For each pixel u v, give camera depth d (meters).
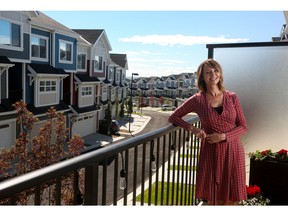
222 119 2.28
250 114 3.79
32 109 15.64
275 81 3.63
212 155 2.31
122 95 40.56
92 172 1.34
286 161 3.10
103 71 26.94
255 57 3.71
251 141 3.79
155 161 2.16
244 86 3.79
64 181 5.15
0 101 13.67
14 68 15.41
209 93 2.35
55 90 17.80
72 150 10.00
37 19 16.73
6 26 13.73
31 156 9.56
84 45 22.64
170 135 2.42
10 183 0.94
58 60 18.55
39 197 1.06
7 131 14.23
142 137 1.84
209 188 2.32
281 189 3.07
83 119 22.34
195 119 2.95
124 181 1.67
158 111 52.53
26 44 15.05
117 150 1.54
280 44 3.55
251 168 3.24
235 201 2.34
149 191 2.06
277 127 3.67
